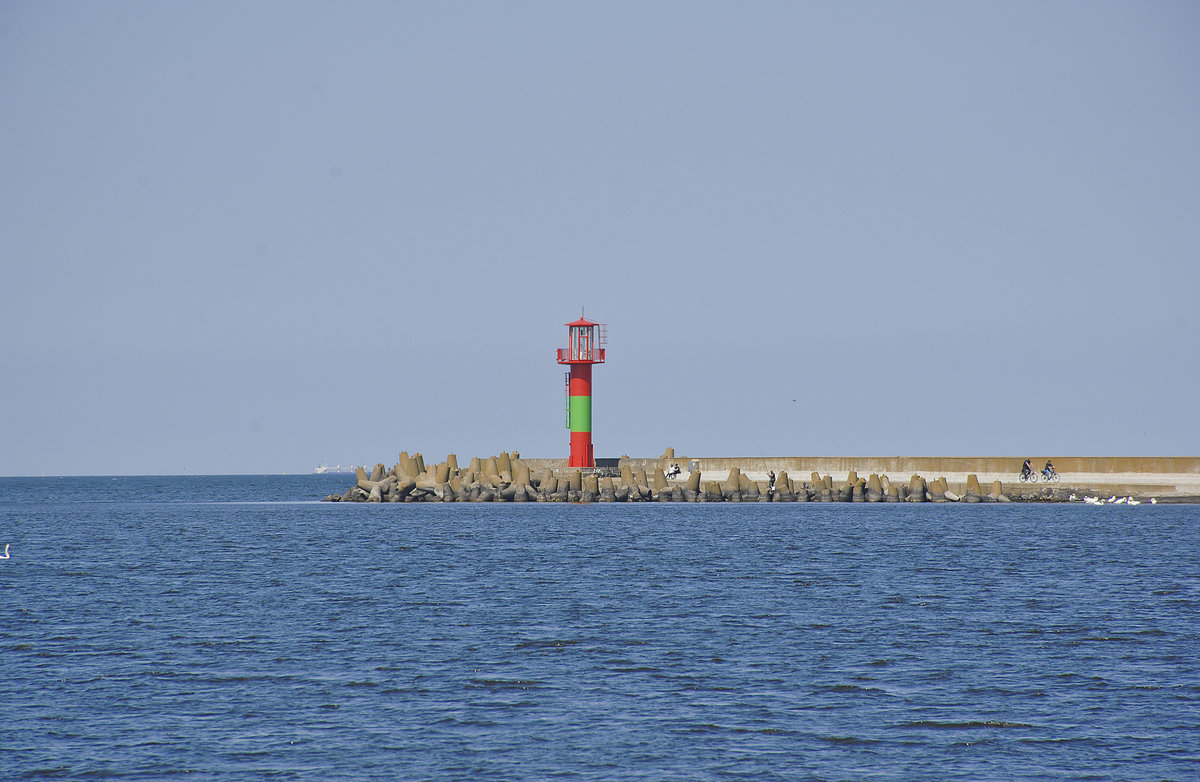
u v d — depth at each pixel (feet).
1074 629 407.64
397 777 251.19
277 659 355.77
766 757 263.70
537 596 487.20
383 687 320.91
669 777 251.60
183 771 254.68
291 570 586.45
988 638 390.21
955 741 274.98
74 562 637.30
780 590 506.07
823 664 348.79
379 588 514.68
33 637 392.06
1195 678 332.39
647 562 614.75
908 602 470.80
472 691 316.81
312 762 260.01
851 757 264.11
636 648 371.97
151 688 319.68
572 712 297.33
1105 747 270.87
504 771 254.88
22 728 282.97
